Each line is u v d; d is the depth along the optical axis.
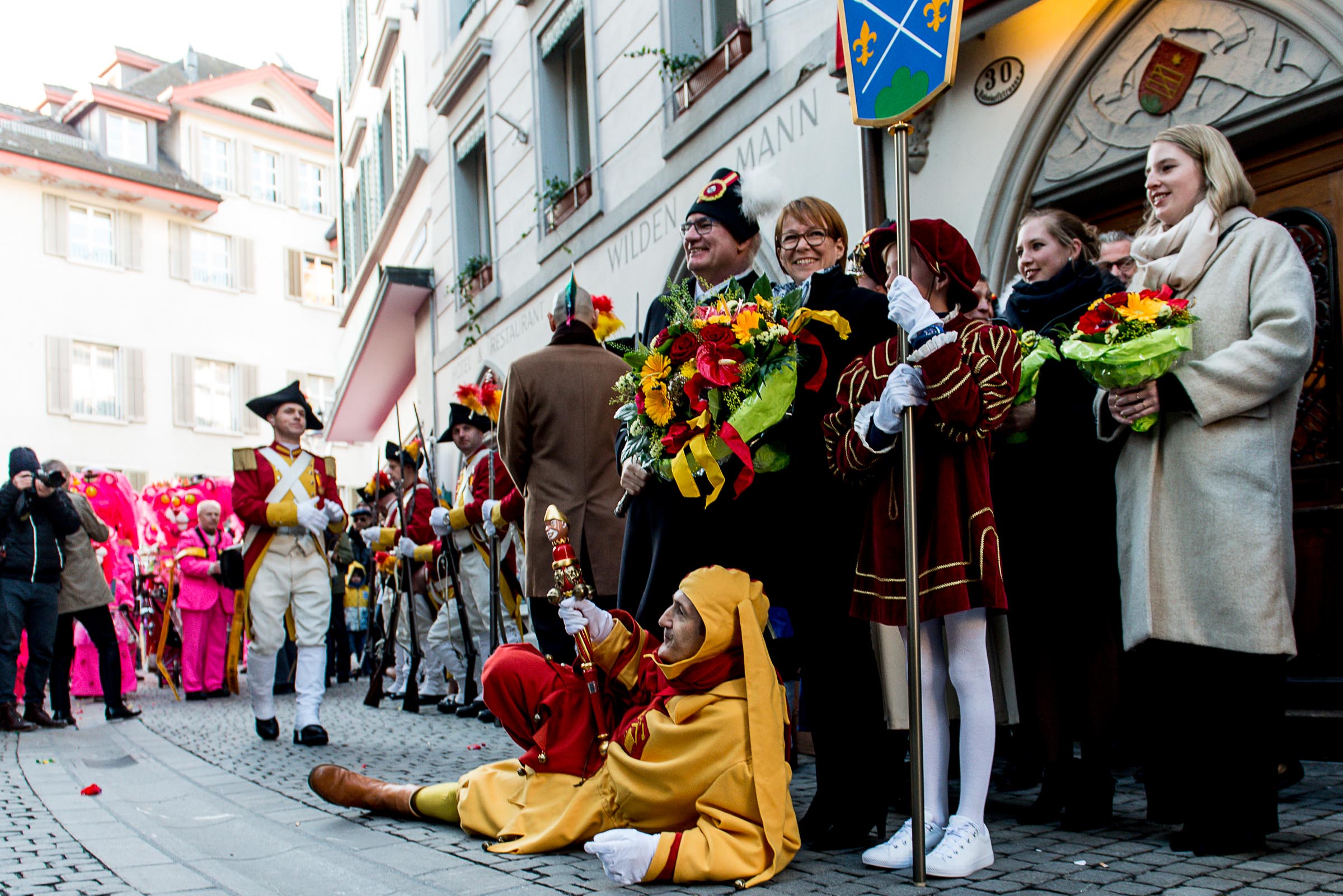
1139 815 3.82
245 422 34.78
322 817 4.19
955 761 4.72
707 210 3.97
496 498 7.61
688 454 3.42
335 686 11.97
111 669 8.91
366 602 13.79
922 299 3.04
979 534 3.10
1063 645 3.69
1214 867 3.00
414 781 4.97
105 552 11.93
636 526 3.76
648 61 9.84
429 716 8.02
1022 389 3.68
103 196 32.59
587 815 3.40
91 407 32.06
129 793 5.02
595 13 10.95
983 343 3.18
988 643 3.82
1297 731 5.00
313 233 37.03
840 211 7.16
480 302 14.73
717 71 8.73
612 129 10.62
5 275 30.80
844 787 3.38
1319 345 5.20
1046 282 4.10
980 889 2.86
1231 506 3.18
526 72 12.91
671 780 3.19
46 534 8.33
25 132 31.81
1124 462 3.46
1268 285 3.26
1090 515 3.69
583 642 3.57
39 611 8.27
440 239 16.78
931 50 3.04
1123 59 5.70
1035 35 6.08
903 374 3.01
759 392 3.33
